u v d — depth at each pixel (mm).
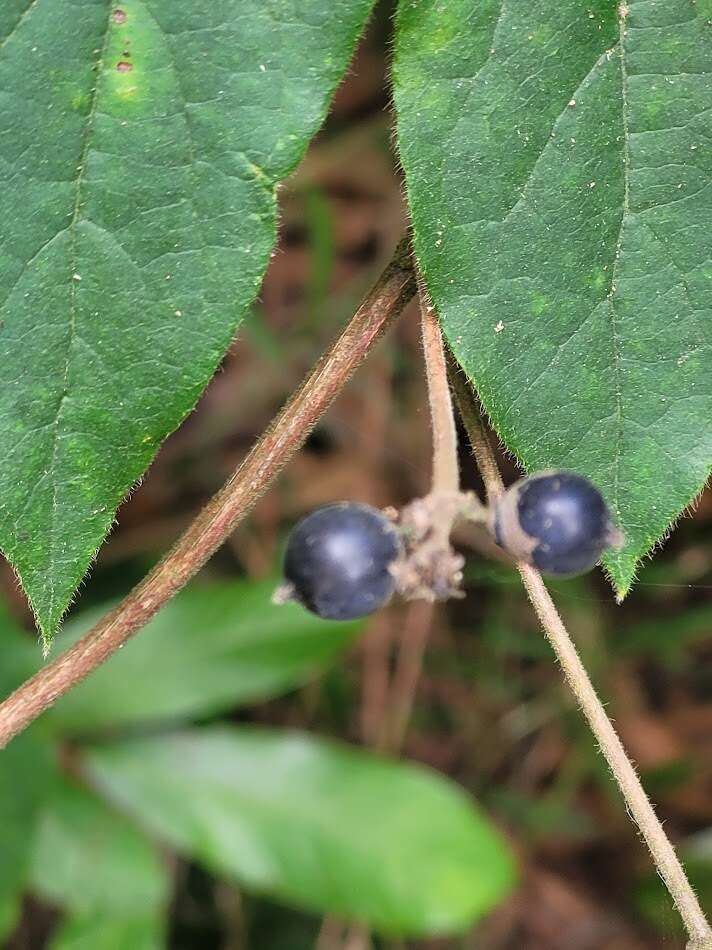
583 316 98
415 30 96
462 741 236
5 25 94
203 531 100
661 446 99
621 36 97
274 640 169
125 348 96
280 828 167
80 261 96
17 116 94
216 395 243
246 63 94
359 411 241
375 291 102
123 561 228
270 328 240
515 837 236
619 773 97
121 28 94
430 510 91
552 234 97
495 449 107
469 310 97
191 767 171
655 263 98
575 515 89
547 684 234
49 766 165
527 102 97
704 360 98
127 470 97
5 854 158
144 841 167
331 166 243
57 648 164
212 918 215
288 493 237
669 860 95
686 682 237
